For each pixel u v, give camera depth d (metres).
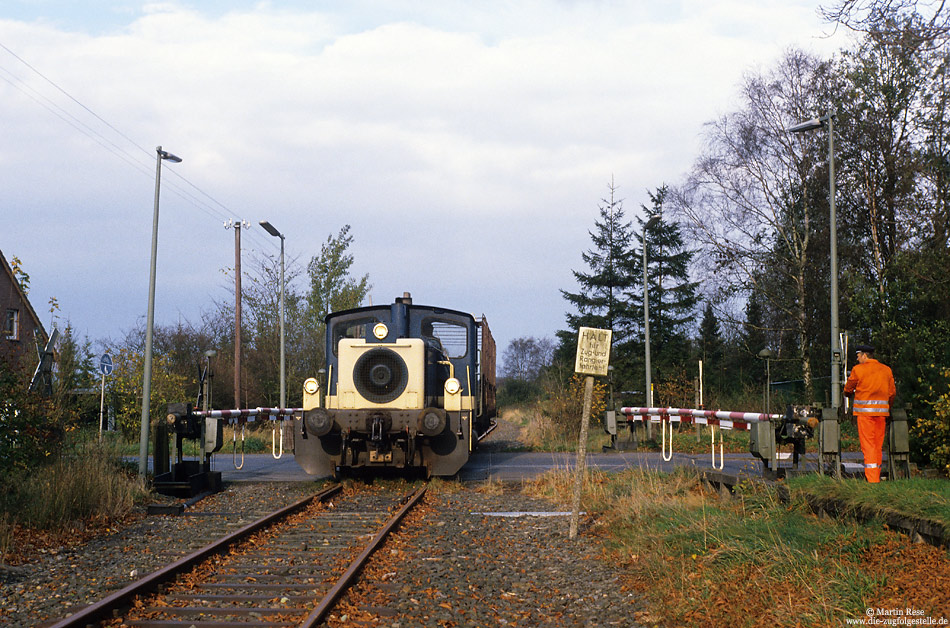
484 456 22.52
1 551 8.54
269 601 6.87
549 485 14.54
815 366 34.31
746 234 34.72
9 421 12.30
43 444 13.77
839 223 32.03
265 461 21.47
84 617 6.13
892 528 7.84
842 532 7.98
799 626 5.89
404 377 14.77
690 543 8.42
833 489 8.91
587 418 10.16
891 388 10.13
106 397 26.86
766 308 37.31
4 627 6.14
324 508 12.31
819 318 33.56
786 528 8.34
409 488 14.71
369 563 8.25
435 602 6.91
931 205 28.42
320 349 33.81
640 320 43.91
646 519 9.99
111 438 18.97
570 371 30.64
